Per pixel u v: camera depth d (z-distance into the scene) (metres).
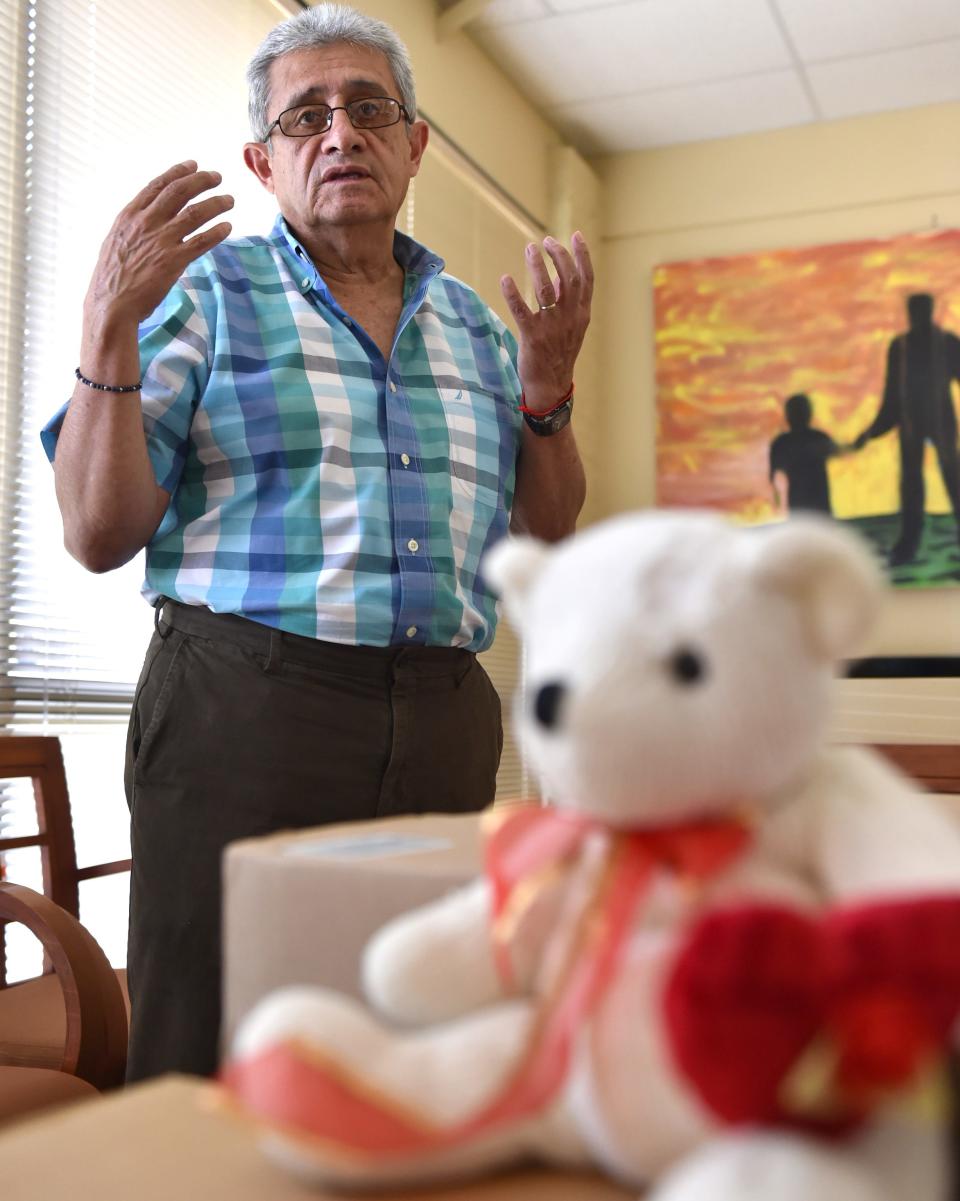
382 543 1.40
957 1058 0.41
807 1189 0.36
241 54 2.82
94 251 2.40
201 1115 0.57
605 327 4.61
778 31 3.76
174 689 1.36
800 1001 0.38
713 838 0.46
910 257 4.21
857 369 4.22
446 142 3.63
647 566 0.48
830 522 0.50
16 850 2.17
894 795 0.48
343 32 1.57
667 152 4.59
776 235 4.43
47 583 2.29
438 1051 0.48
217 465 1.41
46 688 2.28
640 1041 0.44
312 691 1.34
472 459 1.54
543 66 3.99
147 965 1.32
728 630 0.46
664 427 4.42
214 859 1.31
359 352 1.48
